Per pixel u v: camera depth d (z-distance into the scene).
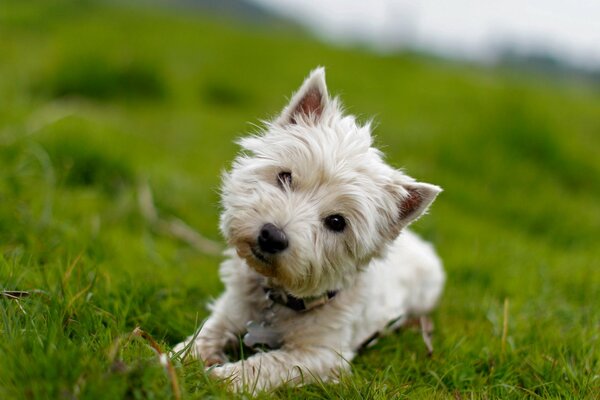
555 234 1.55
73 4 4.13
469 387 0.76
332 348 0.77
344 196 0.73
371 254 0.77
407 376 0.76
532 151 1.98
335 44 4.88
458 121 2.20
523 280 1.05
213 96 2.70
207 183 1.33
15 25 3.42
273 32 5.54
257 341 0.78
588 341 0.84
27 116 1.29
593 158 2.07
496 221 1.58
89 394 0.58
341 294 0.79
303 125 0.78
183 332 0.77
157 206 1.14
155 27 3.76
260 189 0.73
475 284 1.04
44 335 0.63
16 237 0.89
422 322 0.88
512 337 0.84
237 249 0.73
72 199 1.07
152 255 0.94
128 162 1.22
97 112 1.97
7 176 1.02
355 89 3.04
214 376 0.68
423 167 1.77
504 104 2.11
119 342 0.63
